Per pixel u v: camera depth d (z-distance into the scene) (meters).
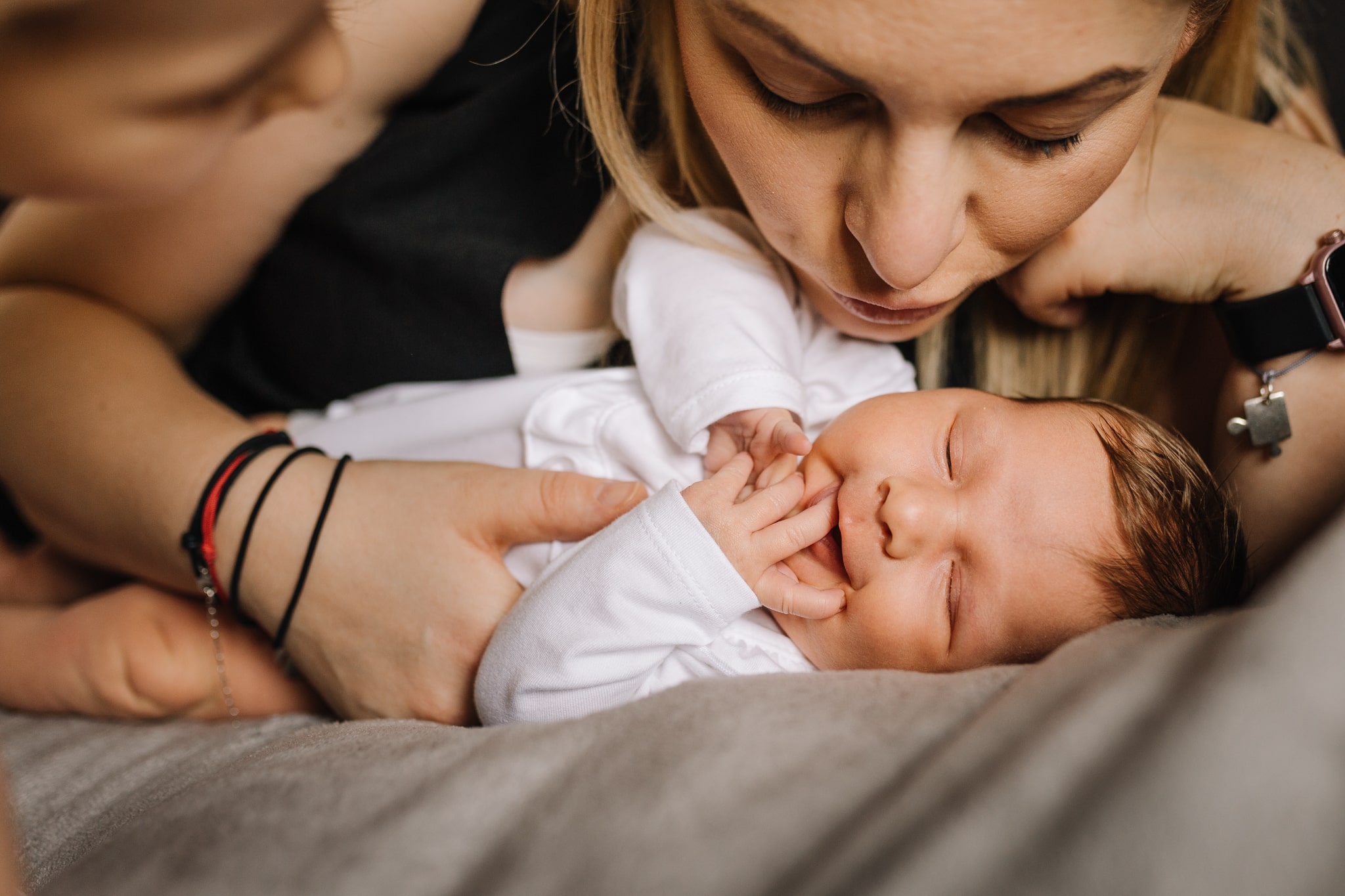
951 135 0.65
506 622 0.90
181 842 0.57
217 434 1.02
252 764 0.69
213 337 1.28
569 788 0.57
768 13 0.61
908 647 0.93
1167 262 0.97
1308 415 0.92
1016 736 0.51
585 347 1.25
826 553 0.98
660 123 1.12
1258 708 0.46
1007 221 0.73
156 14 0.50
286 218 1.18
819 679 0.67
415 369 1.24
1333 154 0.96
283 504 0.97
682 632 0.89
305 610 0.97
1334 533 0.56
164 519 0.99
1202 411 1.13
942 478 0.96
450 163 1.17
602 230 1.21
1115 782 0.45
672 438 1.05
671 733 0.59
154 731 1.07
